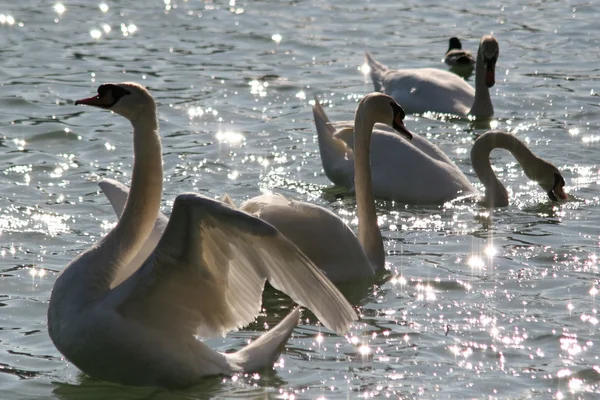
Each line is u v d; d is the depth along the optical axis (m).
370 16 30.31
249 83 23.42
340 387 9.90
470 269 13.38
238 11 30.55
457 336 11.19
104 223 14.89
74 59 25.02
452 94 22.53
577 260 13.67
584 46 26.97
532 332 11.30
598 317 11.68
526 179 17.98
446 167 17.12
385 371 10.29
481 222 15.58
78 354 9.55
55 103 21.23
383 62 25.91
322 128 17.59
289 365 10.42
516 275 13.11
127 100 9.86
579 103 22.17
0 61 24.48
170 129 19.94
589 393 9.81
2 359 10.52
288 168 18.00
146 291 9.38
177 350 9.65
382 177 16.94
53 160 17.83
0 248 13.74
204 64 25.00
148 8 30.52
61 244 13.98
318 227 12.92
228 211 8.74
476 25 29.48
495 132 16.66
